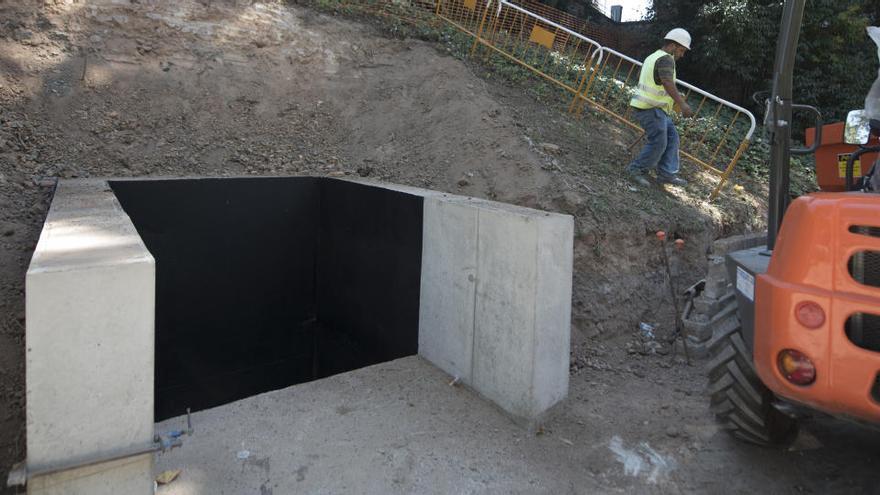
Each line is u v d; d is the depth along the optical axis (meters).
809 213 2.54
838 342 2.42
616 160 7.36
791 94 3.62
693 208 6.75
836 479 3.34
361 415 3.83
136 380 2.39
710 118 9.85
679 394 4.41
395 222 5.21
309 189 6.73
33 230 4.98
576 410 4.08
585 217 5.62
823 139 4.91
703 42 13.31
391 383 4.32
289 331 6.96
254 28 8.46
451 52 9.22
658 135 6.69
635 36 15.13
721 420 3.68
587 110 8.86
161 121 7.07
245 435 3.53
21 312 4.30
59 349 2.24
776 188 3.66
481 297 4.08
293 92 8.14
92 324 2.29
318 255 6.95
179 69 7.63
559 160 6.71
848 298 2.39
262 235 6.50
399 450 3.45
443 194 4.95
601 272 5.47
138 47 7.56
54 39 7.14
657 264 5.97
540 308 3.68
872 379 2.36
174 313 6.05
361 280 5.91
